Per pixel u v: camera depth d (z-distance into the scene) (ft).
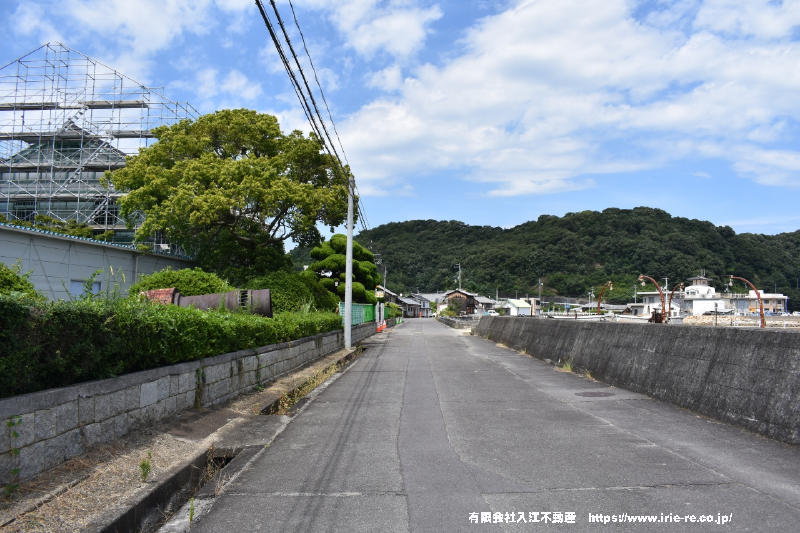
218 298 36.91
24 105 115.34
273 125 78.84
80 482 12.16
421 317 360.48
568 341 41.52
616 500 11.91
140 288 42.04
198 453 15.79
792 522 10.45
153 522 11.97
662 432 18.39
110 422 15.03
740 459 14.83
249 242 75.87
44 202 112.06
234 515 11.75
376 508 11.89
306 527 10.93
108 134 117.70
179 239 73.46
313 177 83.61
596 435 18.25
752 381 18.70
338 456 16.43
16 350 11.80
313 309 64.85
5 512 10.20
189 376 20.66
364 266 105.50
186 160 72.18
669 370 24.68
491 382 32.94
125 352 16.25
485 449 16.75
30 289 26.76
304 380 33.06
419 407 24.71
